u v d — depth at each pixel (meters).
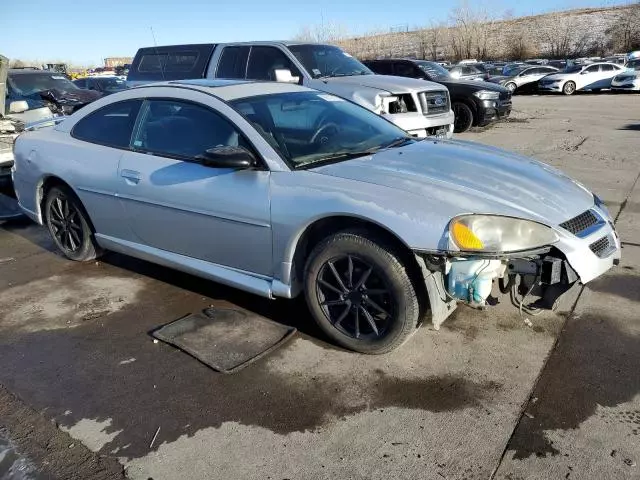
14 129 6.54
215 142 3.47
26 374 3.10
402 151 3.51
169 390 2.89
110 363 3.17
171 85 3.89
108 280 4.36
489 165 3.29
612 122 12.97
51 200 4.63
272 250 3.23
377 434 2.49
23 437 2.59
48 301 4.03
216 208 3.37
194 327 3.51
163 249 3.87
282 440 2.48
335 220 3.03
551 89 24.33
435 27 54.75
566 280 2.75
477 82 12.33
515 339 3.20
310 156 3.34
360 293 3.01
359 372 2.96
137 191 3.78
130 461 2.40
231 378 2.96
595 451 2.33
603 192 6.32
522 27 53.25
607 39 46.41
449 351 3.11
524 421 2.53
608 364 2.92
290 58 7.75
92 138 4.24
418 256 2.72
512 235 2.67
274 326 3.48
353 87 7.55
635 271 4.05
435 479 2.23
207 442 2.50
